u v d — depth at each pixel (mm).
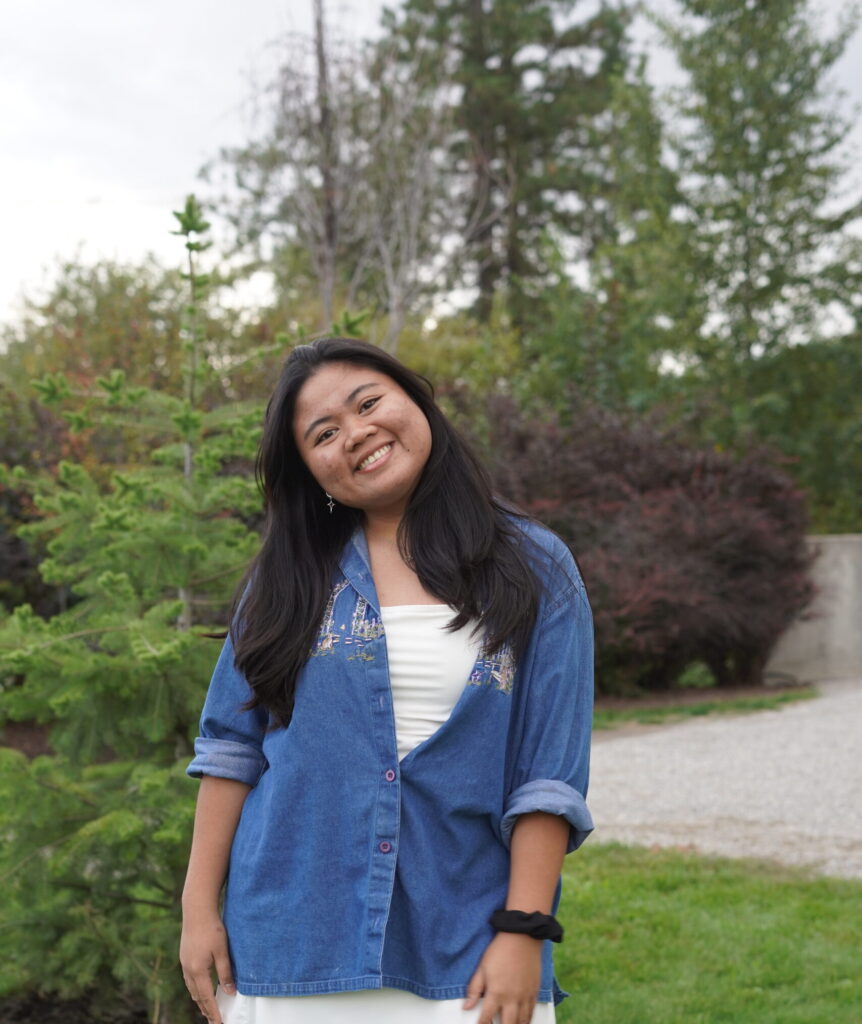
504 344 16953
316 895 1801
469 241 18234
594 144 24703
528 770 1854
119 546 3461
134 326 13258
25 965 3514
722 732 8781
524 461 10797
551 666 1867
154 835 3127
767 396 14750
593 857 5484
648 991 3908
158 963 3408
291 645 1887
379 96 14266
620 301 14883
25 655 3176
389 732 1821
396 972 1762
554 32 27141
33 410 9922
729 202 15578
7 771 3350
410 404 1977
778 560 11242
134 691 3367
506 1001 1740
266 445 2000
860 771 7230
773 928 4465
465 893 1803
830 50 15422
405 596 1910
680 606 10438
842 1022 3637
